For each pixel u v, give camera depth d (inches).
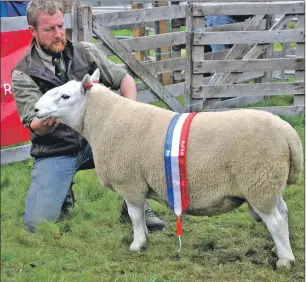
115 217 219.3
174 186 170.6
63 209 226.2
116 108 181.8
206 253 189.6
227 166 163.9
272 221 168.6
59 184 215.3
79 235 205.9
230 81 347.9
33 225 211.8
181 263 181.0
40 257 189.9
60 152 216.5
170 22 416.5
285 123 163.6
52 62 207.0
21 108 203.0
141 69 341.4
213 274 174.6
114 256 188.9
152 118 176.2
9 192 252.4
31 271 180.4
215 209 173.2
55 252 193.5
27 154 294.4
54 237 203.6
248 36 336.8
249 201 166.1
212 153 164.4
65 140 213.9
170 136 169.5
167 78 417.4
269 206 165.5
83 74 208.5
